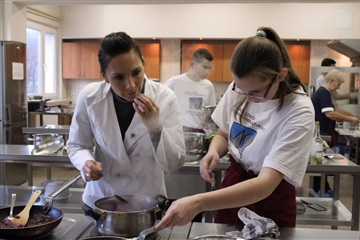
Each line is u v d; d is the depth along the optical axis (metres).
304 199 3.08
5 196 2.62
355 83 5.57
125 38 1.36
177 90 3.97
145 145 1.58
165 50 7.26
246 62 1.14
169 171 1.59
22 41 5.41
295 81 1.34
